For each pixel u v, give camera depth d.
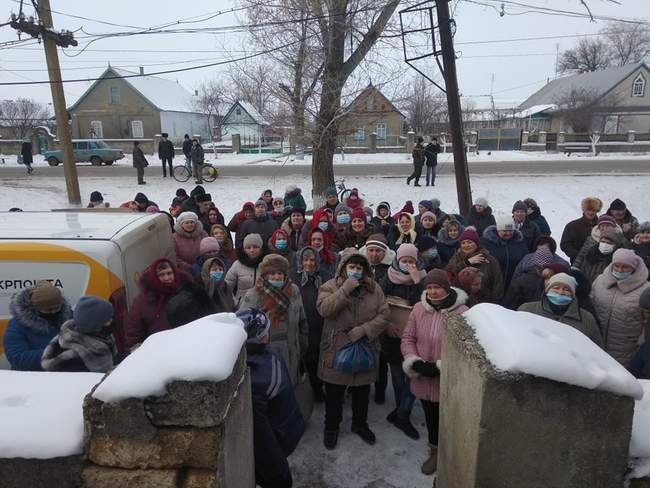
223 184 19.84
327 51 14.30
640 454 1.83
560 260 4.53
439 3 10.29
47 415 1.78
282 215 8.56
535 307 3.53
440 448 2.48
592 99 43.97
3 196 18.00
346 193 15.57
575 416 1.77
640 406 2.03
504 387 1.76
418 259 4.62
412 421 4.14
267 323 2.77
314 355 4.41
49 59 13.90
